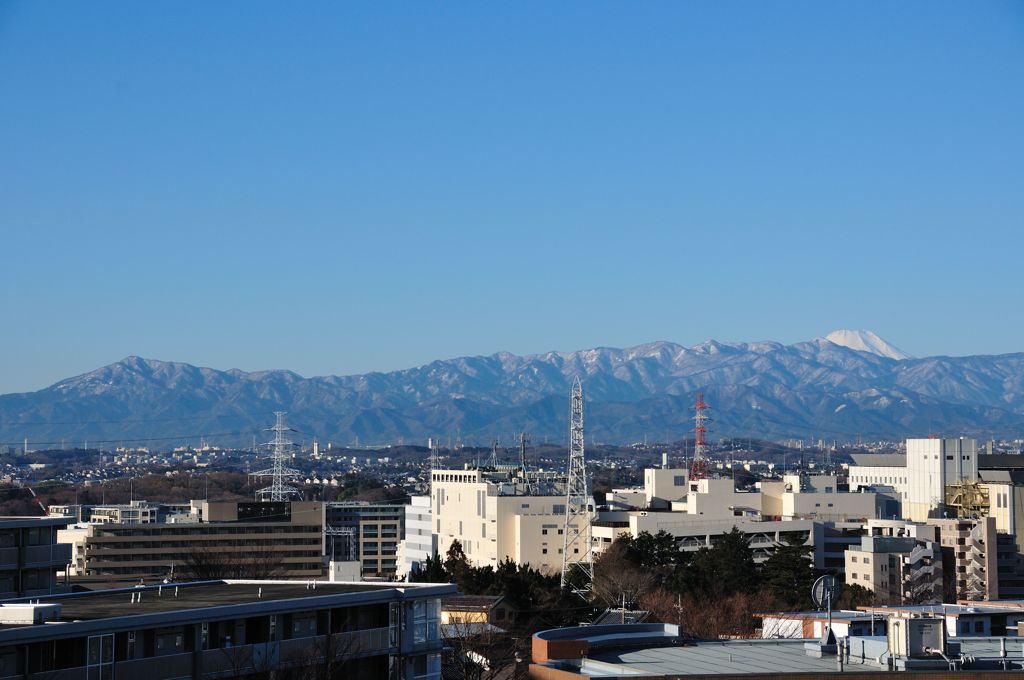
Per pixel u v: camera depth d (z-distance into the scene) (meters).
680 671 104.50
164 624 94.62
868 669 101.44
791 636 140.12
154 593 112.88
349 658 105.19
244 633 100.81
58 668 88.88
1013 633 143.38
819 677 96.56
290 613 103.75
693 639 126.50
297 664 99.88
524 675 160.25
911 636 100.12
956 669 98.25
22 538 146.38
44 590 148.25
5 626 88.25
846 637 110.81
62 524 151.75
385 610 110.44
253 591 113.31
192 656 96.75
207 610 97.38
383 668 109.31
